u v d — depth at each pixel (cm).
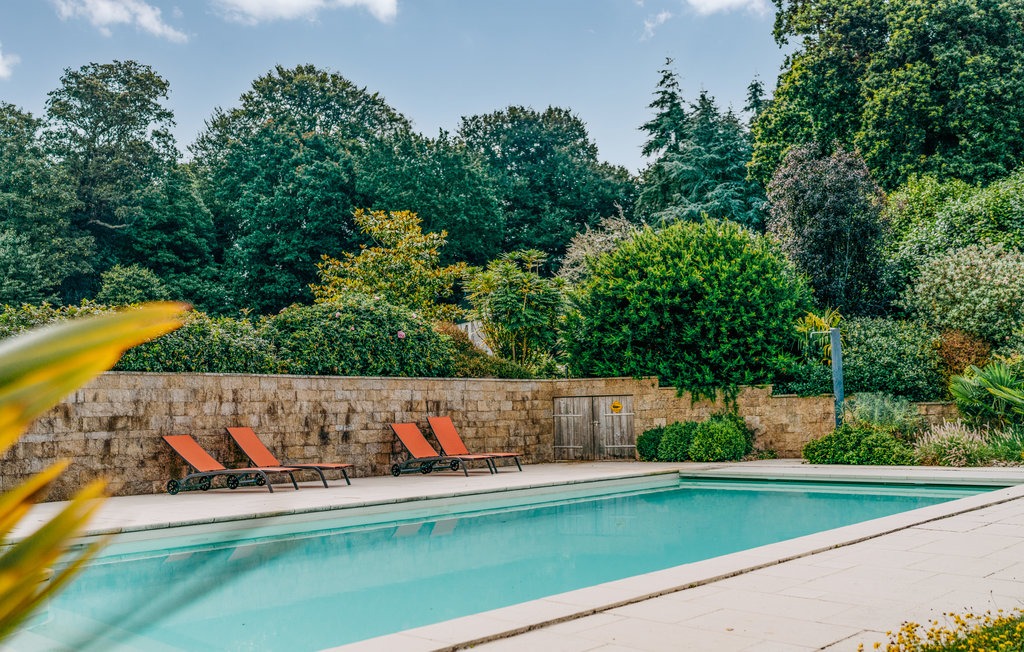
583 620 532
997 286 1947
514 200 5038
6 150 3897
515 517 1214
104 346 59
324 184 4244
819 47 3247
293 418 1567
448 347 1919
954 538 812
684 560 883
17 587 67
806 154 2370
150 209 4097
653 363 1950
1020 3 3019
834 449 1695
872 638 479
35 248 3659
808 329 1941
